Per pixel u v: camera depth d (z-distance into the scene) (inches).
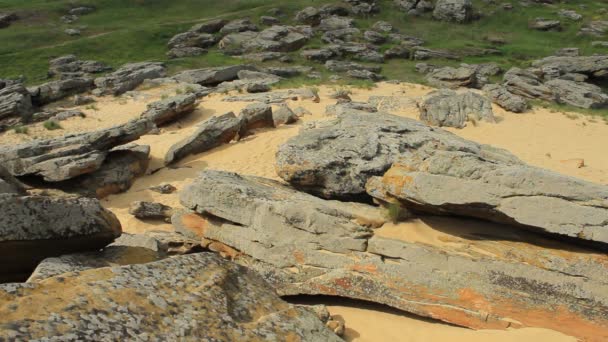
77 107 1314.0
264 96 1200.2
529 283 346.0
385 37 2252.7
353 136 574.9
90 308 193.3
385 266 381.4
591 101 1334.9
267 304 249.9
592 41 2267.5
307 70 1796.3
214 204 454.6
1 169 598.5
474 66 1843.0
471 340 332.5
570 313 334.0
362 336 339.0
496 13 2613.2
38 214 289.1
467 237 382.0
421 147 543.5
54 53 2006.6
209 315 217.8
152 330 196.4
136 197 699.4
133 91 1434.5
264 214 425.4
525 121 1056.8
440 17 2544.3
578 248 354.0
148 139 946.7
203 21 2444.6
